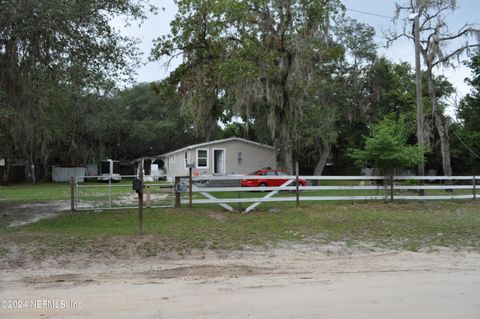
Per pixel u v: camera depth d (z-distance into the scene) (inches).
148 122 1676.9
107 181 1612.9
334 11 901.2
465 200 700.7
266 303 221.8
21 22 439.2
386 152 644.7
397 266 311.3
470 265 314.3
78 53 499.5
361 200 674.2
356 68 1300.4
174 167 1439.5
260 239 395.2
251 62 837.8
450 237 412.5
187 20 888.3
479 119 1336.1
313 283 263.9
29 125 541.0
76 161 1592.0
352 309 211.3
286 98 924.6
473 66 1330.0
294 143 1123.3
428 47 931.3
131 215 524.7
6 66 477.4
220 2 843.4
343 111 1291.8
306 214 548.1
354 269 302.2
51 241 372.2
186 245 366.9
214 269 301.6
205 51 912.3
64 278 278.1
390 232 434.3
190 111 928.3
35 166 1546.5
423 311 208.2
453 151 1326.3
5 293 243.9
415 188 684.7
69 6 444.1
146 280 273.0
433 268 305.1
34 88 510.9
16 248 348.8
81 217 513.3
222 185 849.5
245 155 1284.4
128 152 1829.5
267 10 889.5
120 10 527.2
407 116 1128.8
